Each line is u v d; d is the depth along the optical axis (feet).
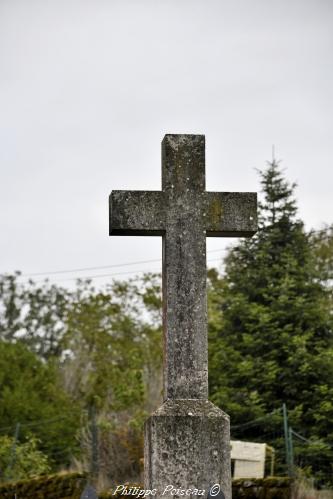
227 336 101.19
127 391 104.83
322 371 96.32
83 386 133.39
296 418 93.61
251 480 70.49
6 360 120.37
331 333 100.78
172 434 42.60
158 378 111.45
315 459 90.43
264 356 98.07
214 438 42.70
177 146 45.24
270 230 105.09
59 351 187.93
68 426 109.70
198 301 44.21
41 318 193.26
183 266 44.42
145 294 141.28
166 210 44.73
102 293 142.00
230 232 45.21
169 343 43.78
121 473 83.51
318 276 103.91
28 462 90.22
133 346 135.64
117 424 93.97
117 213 44.47
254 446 79.56
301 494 71.97
